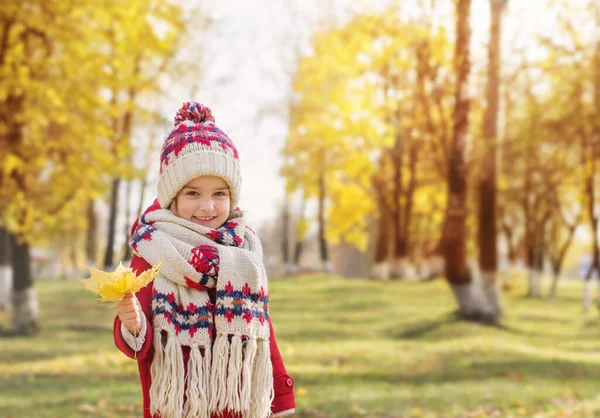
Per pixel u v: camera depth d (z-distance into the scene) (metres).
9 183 15.52
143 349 2.38
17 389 9.88
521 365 13.19
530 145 23.19
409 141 30.53
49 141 15.12
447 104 23.41
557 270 32.53
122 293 2.27
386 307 22.69
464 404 9.06
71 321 19.98
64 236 46.69
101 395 9.20
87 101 14.89
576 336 19.03
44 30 14.27
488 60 20.62
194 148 2.60
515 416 8.33
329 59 26.61
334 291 26.38
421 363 13.32
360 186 36.19
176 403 2.38
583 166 26.48
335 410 8.44
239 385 2.48
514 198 32.38
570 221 41.09
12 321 17.84
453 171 19.66
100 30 15.38
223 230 2.65
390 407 8.73
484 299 19.56
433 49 21.61
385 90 25.09
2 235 22.44
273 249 61.31
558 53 21.92
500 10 20.47
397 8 22.45
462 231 19.55
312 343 15.73
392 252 37.22
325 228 38.59
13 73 14.19
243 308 2.51
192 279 2.49
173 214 2.64
